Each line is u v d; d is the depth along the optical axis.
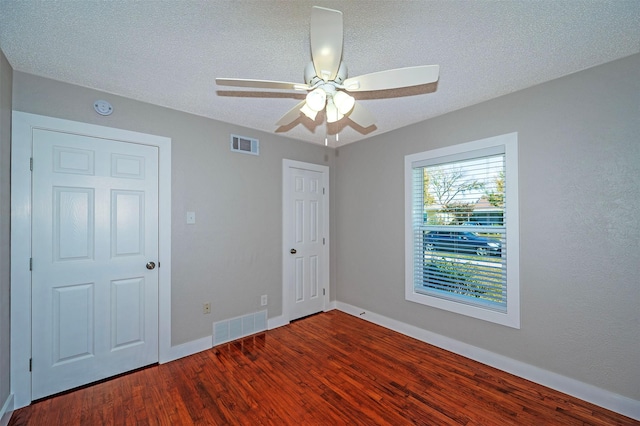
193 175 2.67
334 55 1.37
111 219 2.24
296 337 2.96
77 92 2.12
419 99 2.40
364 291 3.50
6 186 1.80
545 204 2.11
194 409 1.85
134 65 1.88
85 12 1.40
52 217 2.01
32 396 1.92
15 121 1.88
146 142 2.41
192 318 2.63
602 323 1.87
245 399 1.95
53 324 2.01
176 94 2.29
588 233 1.93
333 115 1.82
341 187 3.83
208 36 1.60
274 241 3.26
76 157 2.11
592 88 1.92
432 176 2.87
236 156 2.96
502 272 2.35
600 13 1.42
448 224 2.72
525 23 1.50
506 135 2.30
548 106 2.10
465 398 1.95
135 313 2.34
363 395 1.99
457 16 1.44
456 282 2.65
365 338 2.92
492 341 2.37
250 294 3.04
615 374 1.82
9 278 1.83
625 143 1.80
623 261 1.81
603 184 1.88
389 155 3.22
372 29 1.54
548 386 2.07
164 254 2.48
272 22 1.49
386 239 3.25
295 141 3.49
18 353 1.87
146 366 2.37
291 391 2.03
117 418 1.77
